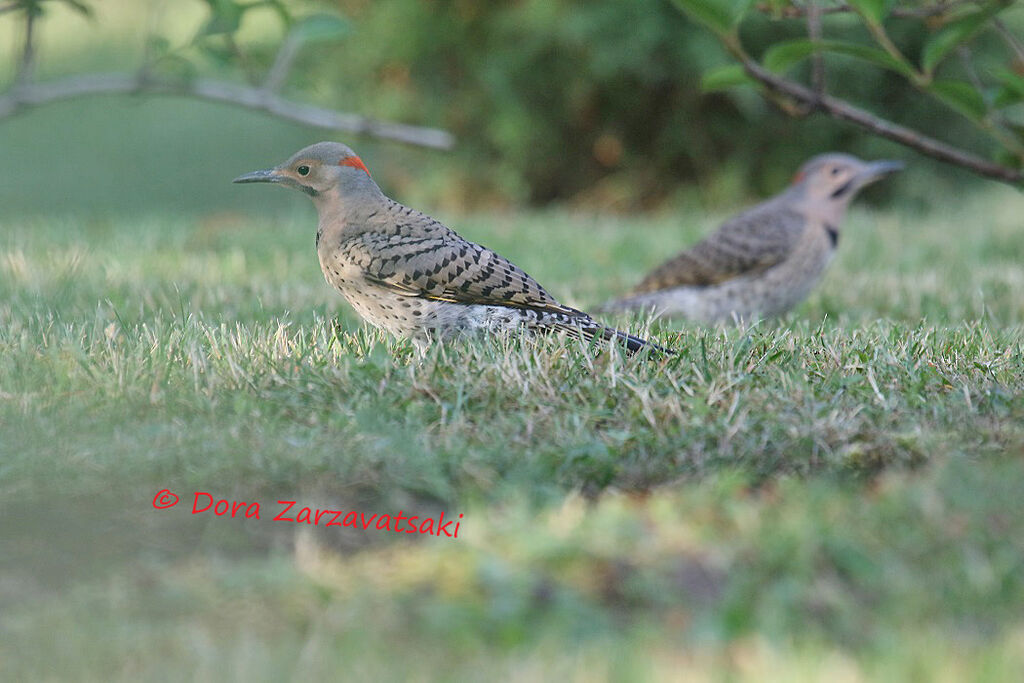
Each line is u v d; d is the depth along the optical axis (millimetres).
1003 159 13914
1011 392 9625
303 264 16906
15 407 8977
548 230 21375
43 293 13617
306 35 14477
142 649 6219
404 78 28219
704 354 9867
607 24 25734
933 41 12148
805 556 6961
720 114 27375
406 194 29578
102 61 39656
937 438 8664
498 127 27641
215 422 8805
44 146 36531
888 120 27250
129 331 11367
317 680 5895
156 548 7414
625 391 9344
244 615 6566
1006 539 7262
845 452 8562
